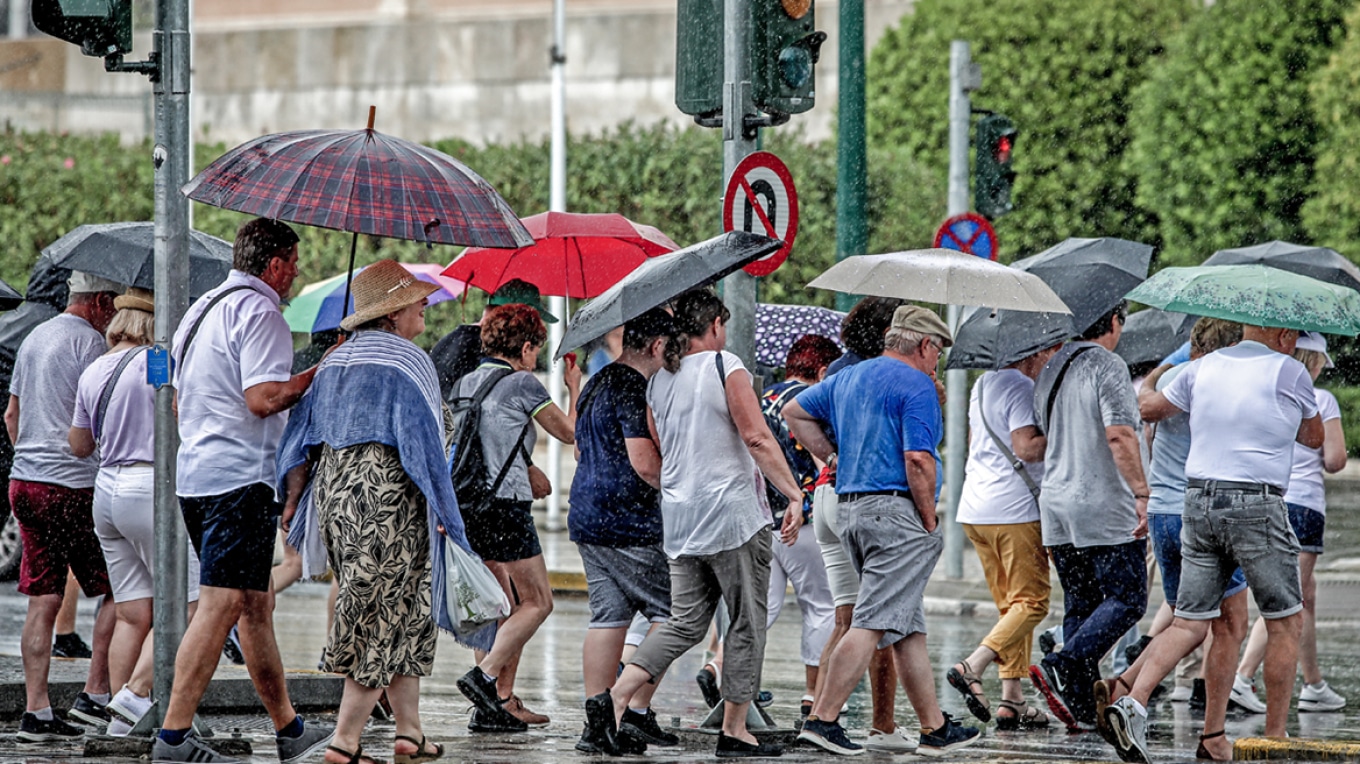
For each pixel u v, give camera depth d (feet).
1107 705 88.28
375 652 77.66
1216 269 93.50
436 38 376.27
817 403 92.58
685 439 85.15
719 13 98.73
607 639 90.33
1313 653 116.47
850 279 95.71
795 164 257.96
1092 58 344.08
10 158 261.03
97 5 84.84
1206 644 118.11
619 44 368.07
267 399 79.00
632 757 86.99
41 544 93.35
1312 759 89.76
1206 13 344.28
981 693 102.83
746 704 86.94
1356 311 91.97
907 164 282.15
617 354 109.40
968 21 344.69
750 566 85.40
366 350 78.54
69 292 109.19
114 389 88.79
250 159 80.02
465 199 80.33
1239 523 89.20
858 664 88.74
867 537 88.89
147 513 88.48
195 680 80.33
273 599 83.15
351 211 77.71
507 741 93.56
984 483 104.42
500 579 97.71
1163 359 127.44
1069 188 347.36
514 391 96.53
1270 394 89.86
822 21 356.18
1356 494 274.77
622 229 106.22
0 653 126.31
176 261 86.07
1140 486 95.91
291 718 83.30
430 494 77.00
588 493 90.38
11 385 95.96
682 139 255.50
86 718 95.14
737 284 96.99
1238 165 336.90
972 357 103.19
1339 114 324.19
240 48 385.09
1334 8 333.42
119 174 263.70
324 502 77.56
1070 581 101.19
